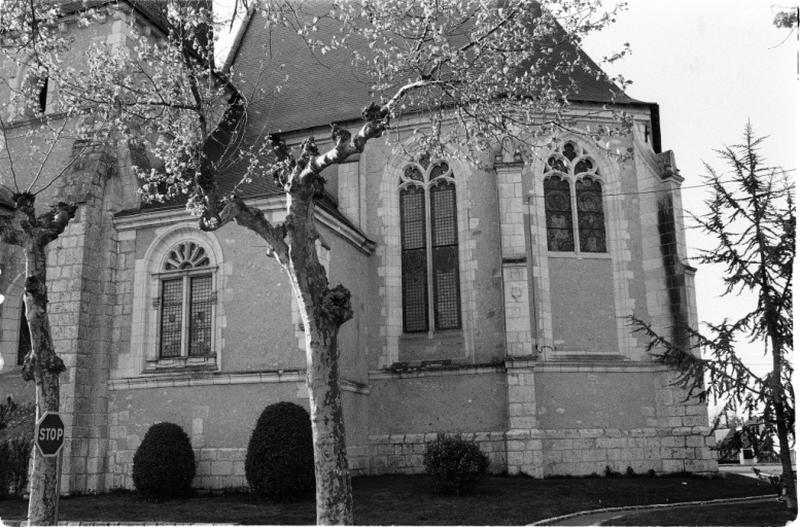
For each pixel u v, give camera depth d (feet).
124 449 65.21
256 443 56.49
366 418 73.92
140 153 72.54
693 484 65.16
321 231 68.13
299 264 39.45
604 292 75.72
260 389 62.64
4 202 71.31
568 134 77.56
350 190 79.51
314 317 38.93
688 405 70.85
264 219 41.14
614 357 73.92
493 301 74.38
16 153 76.84
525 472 66.33
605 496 57.98
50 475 42.65
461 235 77.05
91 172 68.85
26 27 53.98
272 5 52.65
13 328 71.10
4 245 72.64
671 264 74.43
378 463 73.36
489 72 46.26
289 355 62.75
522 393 68.03
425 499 55.31
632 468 70.54
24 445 63.16
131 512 53.26
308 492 56.39
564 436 70.38
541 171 76.84
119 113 55.06
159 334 67.56
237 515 50.65
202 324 66.69
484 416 71.56
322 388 38.17
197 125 53.21
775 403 47.32
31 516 41.96
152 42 80.48
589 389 72.23
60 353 64.69
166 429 61.05
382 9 47.70
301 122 85.71
